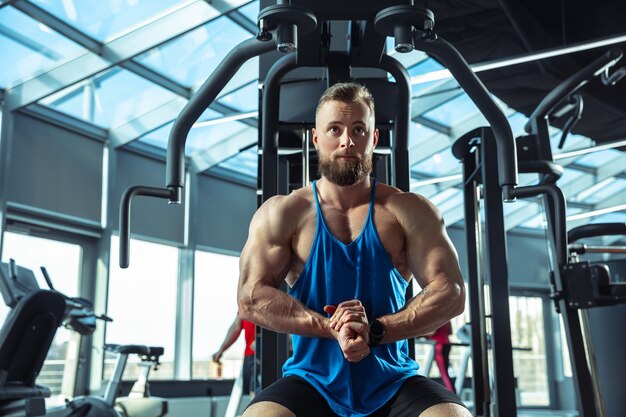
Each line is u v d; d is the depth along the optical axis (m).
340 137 1.31
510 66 4.84
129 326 6.92
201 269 7.80
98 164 6.81
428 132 8.05
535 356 10.04
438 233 1.36
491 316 2.65
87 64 5.79
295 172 2.07
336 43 2.62
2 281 3.77
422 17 1.29
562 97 2.95
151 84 6.46
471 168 3.08
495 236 2.69
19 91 5.91
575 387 2.76
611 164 9.00
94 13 5.39
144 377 5.04
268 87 1.77
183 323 7.44
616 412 3.59
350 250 1.32
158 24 5.63
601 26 4.50
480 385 2.94
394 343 1.34
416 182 8.27
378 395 1.28
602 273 2.69
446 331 5.63
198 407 6.43
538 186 2.06
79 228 6.50
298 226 1.38
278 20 1.31
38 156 6.17
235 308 8.03
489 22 4.45
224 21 5.70
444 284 1.31
